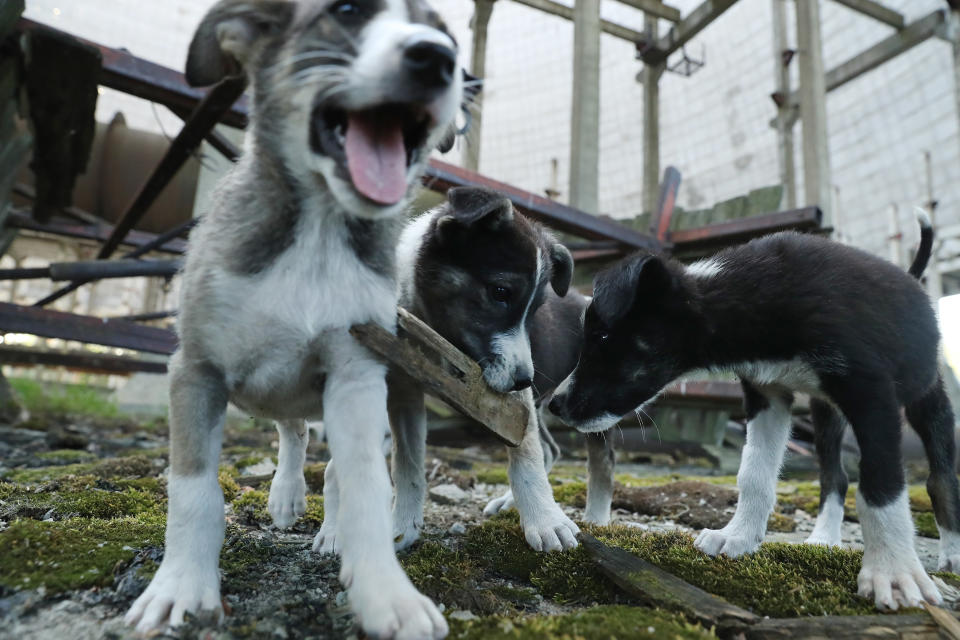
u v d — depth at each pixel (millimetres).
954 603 462
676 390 1492
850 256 585
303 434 652
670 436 1610
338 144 395
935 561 653
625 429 1692
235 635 348
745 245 639
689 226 1933
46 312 1314
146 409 2391
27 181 1806
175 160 1146
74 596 396
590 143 1975
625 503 897
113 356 2305
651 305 610
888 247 3406
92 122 1080
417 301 639
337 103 390
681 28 2791
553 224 1502
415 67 375
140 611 359
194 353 406
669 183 1682
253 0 428
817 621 380
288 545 545
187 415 398
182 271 451
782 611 435
